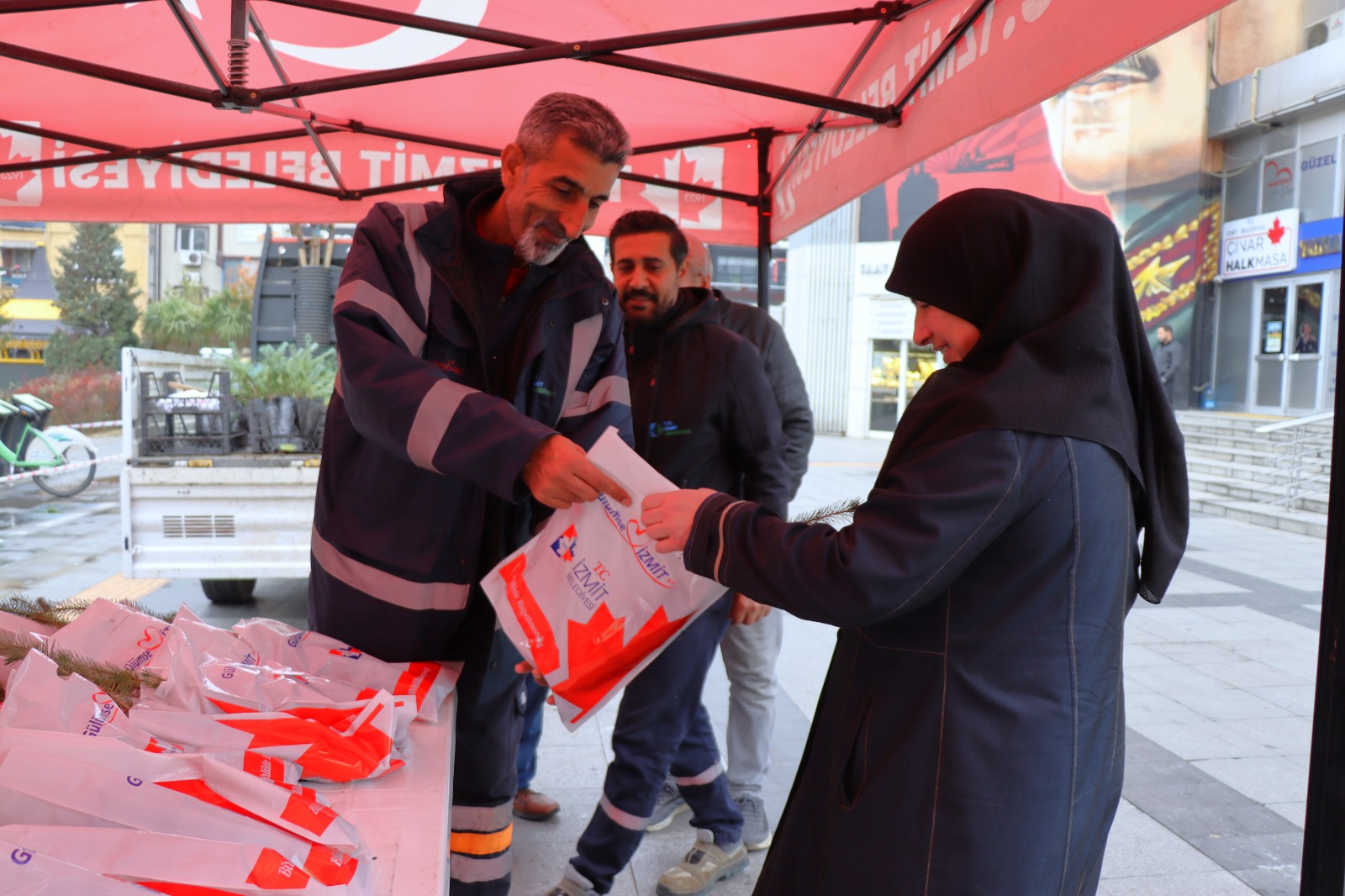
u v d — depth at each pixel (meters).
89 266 27.36
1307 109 18.00
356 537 1.68
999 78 1.87
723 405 2.57
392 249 1.63
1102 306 1.21
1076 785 1.20
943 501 1.13
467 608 1.73
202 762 1.09
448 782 1.28
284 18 2.73
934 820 1.18
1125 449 1.23
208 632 1.51
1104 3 1.46
